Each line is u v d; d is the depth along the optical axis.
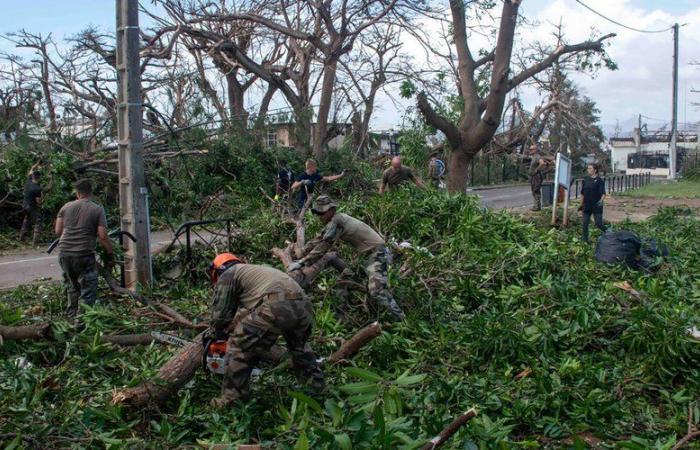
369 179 19.70
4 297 8.21
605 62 16.83
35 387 4.71
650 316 6.05
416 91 15.33
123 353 5.70
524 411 4.83
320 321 6.24
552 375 5.48
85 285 7.02
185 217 14.08
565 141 37.94
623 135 88.56
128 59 8.23
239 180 17.05
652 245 10.63
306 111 20.94
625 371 5.88
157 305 6.90
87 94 21.22
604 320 6.66
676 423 4.80
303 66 27.39
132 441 4.19
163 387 4.73
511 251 8.72
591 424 4.84
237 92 29.38
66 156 14.85
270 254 9.11
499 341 5.93
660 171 60.22
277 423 4.63
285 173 13.95
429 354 6.02
